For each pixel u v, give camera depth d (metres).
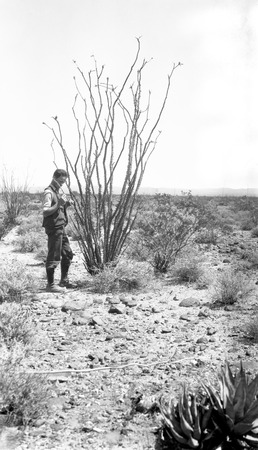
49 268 9.34
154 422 4.23
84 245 10.41
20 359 5.29
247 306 8.27
